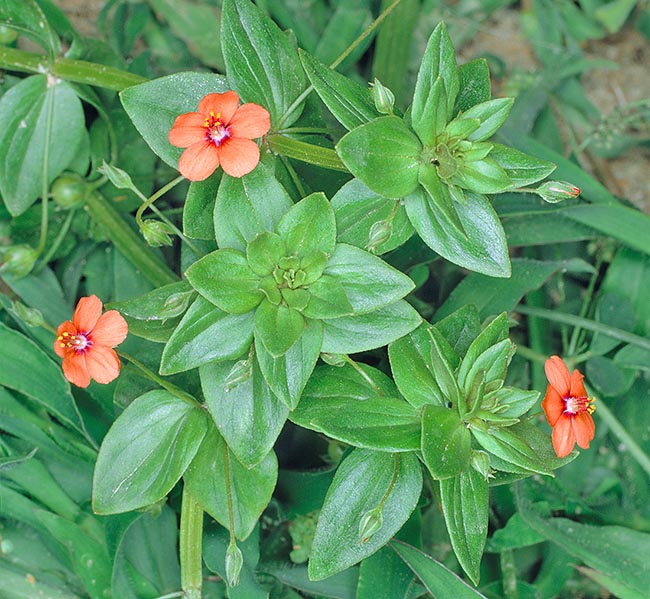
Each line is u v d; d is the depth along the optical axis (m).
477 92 0.12
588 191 0.15
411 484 0.11
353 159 0.10
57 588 0.13
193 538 0.12
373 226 0.11
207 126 0.10
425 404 0.11
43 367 0.13
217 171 0.12
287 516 0.14
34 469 0.13
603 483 0.15
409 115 0.11
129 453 0.11
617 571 0.14
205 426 0.12
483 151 0.11
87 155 0.15
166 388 0.12
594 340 0.15
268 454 0.12
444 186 0.11
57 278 0.15
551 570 0.14
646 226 0.15
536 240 0.15
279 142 0.12
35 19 0.13
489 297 0.15
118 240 0.15
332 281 0.11
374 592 0.13
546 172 0.11
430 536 0.15
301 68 0.12
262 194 0.11
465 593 0.12
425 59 0.10
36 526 0.13
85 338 0.11
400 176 0.11
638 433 0.15
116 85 0.14
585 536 0.14
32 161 0.14
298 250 0.11
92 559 0.13
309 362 0.11
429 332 0.11
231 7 0.11
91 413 0.14
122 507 0.11
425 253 0.14
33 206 0.15
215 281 0.11
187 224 0.12
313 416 0.11
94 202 0.15
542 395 0.15
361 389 0.11
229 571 0.11
